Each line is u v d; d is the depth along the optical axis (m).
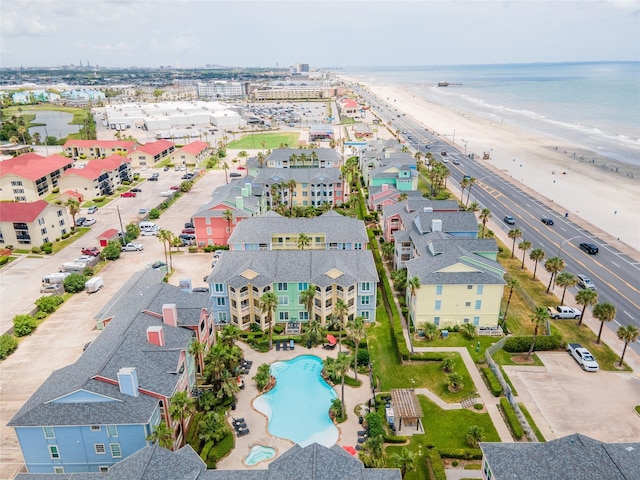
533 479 43.06
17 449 58.03
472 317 82.88
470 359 75.06
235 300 82.25
